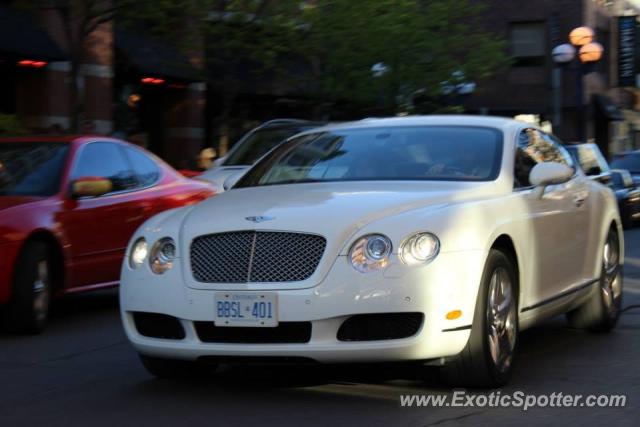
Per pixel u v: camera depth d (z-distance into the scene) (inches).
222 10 1141.1
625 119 2573.8
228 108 1236.5
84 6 935.0
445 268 303.1
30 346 440.1
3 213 463.8
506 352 335.0
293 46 1222.3
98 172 530.6
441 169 364.5
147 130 1507.1
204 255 317.4
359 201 323.0
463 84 1456.7
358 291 299.1
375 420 291.6
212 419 295.9
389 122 403.2
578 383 342.3
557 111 1497.3
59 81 1198.9
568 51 1457.9
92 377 366.0
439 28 1425.9
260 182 387.2
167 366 349.4
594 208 431.2
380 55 1310.3
